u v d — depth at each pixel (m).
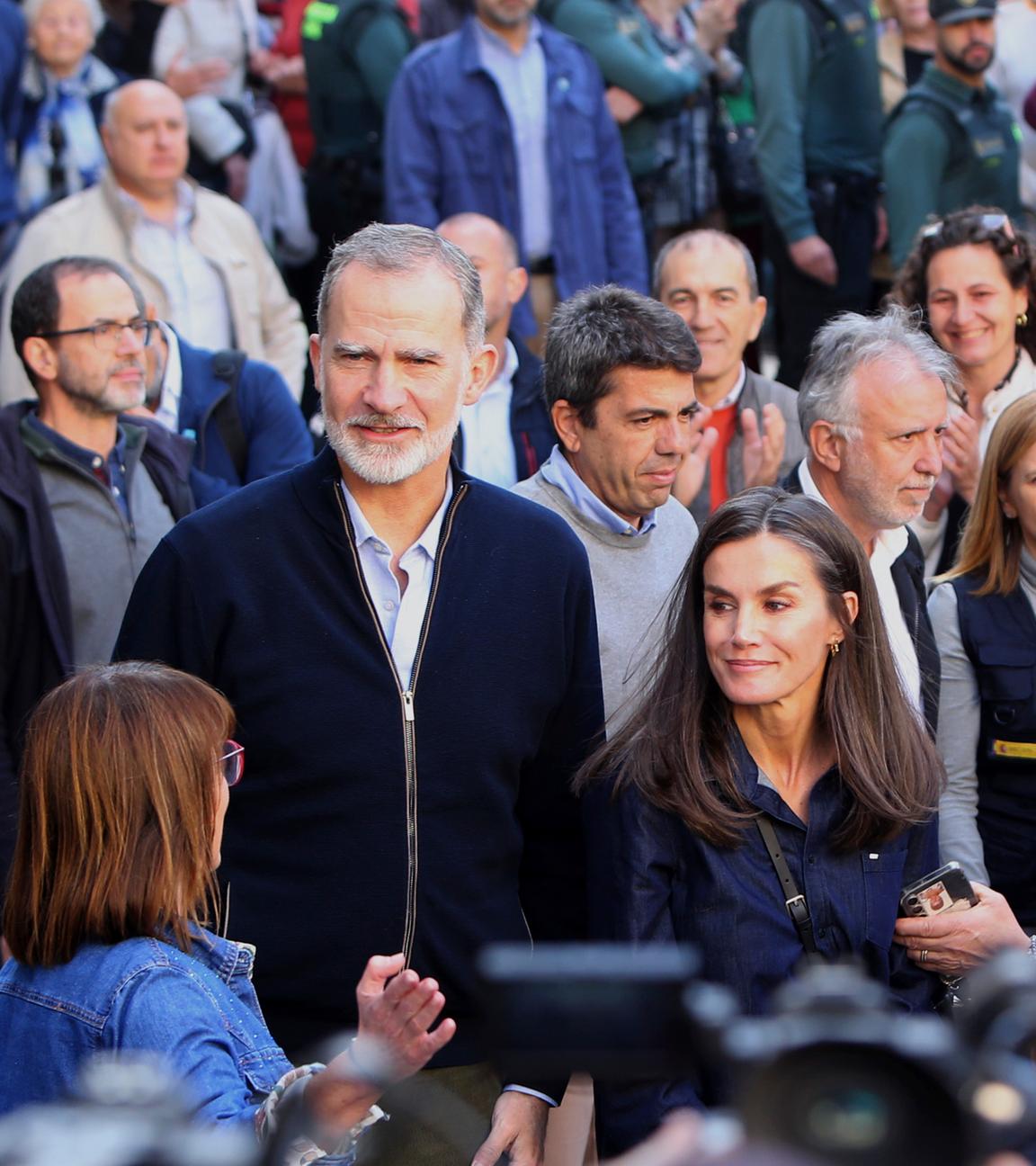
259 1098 7.38
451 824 9.96
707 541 9.80
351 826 9.78
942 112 23.23
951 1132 2.88
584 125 22.61
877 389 12.41
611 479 12.09
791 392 16.64
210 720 7.70
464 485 10.44
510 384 17.14
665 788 9.55
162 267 20.09
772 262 24.64
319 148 25.03
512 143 22.20
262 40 25.88
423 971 9.88
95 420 14.60
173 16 24.55
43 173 23.11
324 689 9.85
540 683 10.34
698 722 9.72
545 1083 10.31
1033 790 12.60
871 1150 2.87
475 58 22.27
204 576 10.01
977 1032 3.35
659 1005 3.58
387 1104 9.62
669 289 16.45
